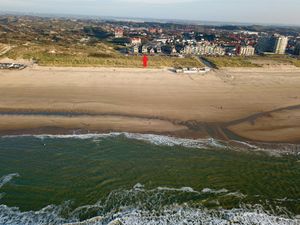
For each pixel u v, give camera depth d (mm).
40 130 37969
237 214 25062
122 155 33219
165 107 48125
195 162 32688
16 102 46312
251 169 31906
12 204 25062
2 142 34500
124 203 25844
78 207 25125
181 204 26016
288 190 28609
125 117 43281
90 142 35594
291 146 37875
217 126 42531
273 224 24094
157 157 33219
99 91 53781
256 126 43406
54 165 30609
